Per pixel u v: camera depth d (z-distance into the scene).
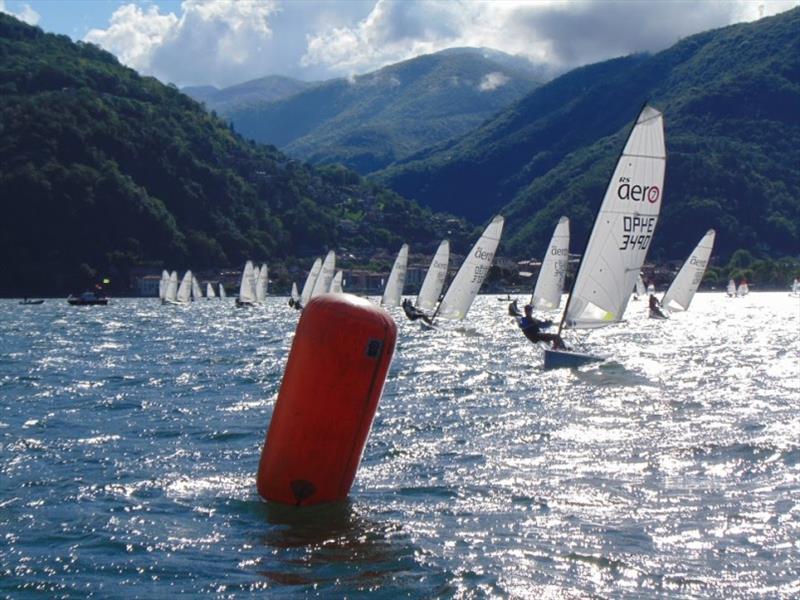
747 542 10.29
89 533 10.73
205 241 174.25
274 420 11.95
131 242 160.50
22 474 13.64
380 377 11.77
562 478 13.20
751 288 186.88
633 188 28.45
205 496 12.28
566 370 29.20
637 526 10.87
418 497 12.20
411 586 9.05
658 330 56.38
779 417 18.61
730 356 35.75
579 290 29.78
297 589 9.00
